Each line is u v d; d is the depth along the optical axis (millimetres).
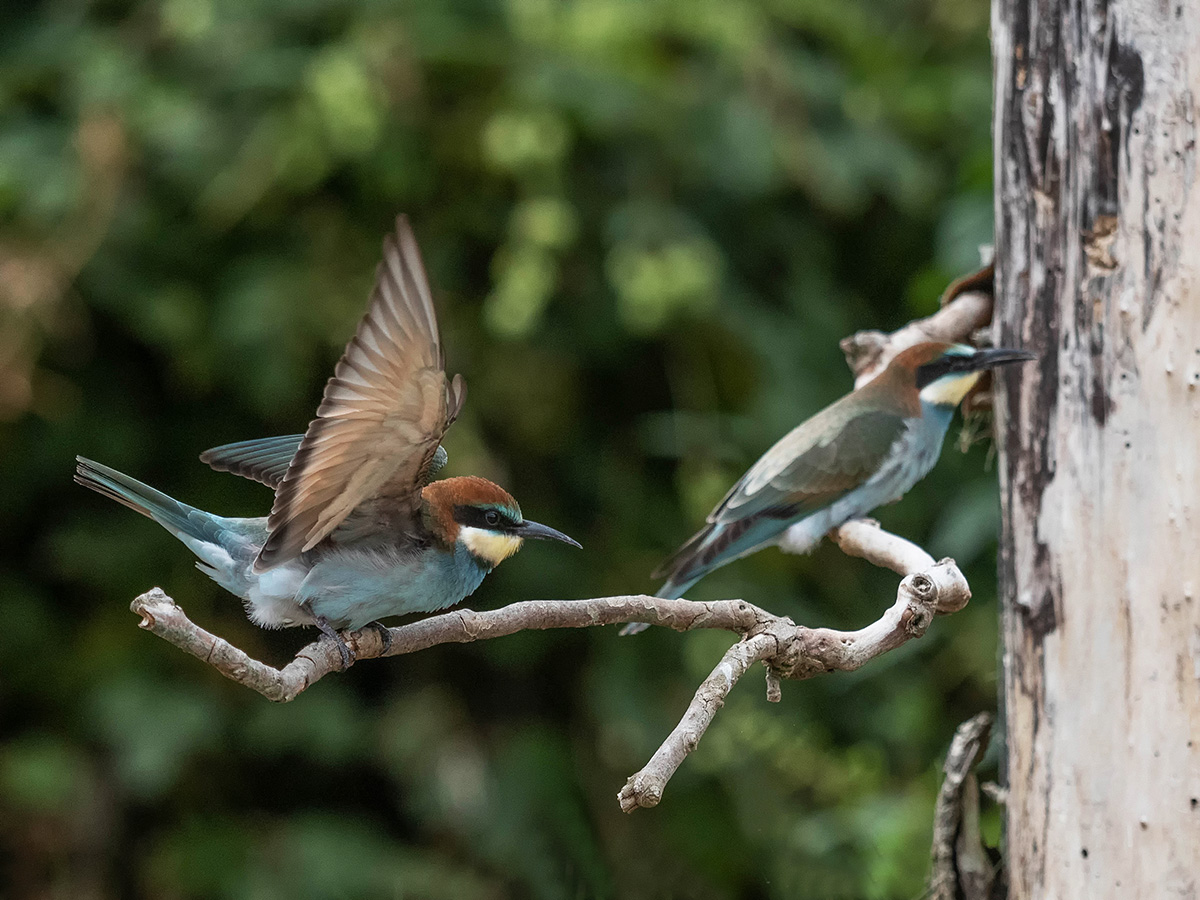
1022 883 6172
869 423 8961
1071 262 6043
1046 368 6129
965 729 6785
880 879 9211
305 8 11156
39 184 10984
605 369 12234
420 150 11289
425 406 4918
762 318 11883
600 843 11367
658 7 11617
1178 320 5742
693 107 11562
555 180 11195
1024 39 6258
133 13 11469
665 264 11094
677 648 11898
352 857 11250
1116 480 5867
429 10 11258
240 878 11164
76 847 11336
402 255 4480
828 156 11828
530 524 6344
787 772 11039
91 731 11570
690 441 11547
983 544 10531
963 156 12219
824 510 9023
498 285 11344
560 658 12211
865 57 12383
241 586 6078
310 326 11227
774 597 11852
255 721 11352
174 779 11312
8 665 11609
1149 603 5762
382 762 11766
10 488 11578
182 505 6227
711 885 10922
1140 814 5750
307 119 10922
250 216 11297
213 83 11156
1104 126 5922
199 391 11727
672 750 4570
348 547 5902
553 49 11375
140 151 11062
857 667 5410
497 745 11750
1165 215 5777
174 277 11281
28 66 11312
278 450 6559
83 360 11492
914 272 12680
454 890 11078
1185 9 5742
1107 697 5859
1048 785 6043
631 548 12000
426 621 5629
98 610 11867
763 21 12023
